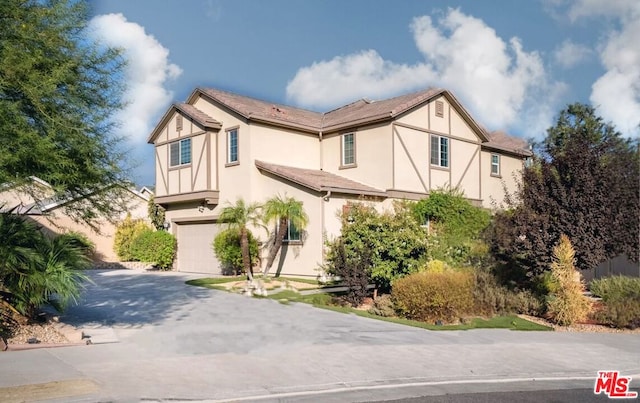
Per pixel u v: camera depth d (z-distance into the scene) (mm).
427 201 21766
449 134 25141
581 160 14070
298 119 24688
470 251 17672
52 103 9812
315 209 20406
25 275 10484
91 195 11070
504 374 9297
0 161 8828
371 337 11633
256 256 21594
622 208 14031
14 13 9336
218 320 12914
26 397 6793
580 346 11680
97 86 10859
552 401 7758
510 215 15516
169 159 25625
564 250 14031
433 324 13773
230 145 23234
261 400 7320
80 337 10406
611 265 20172
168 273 24562
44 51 9953
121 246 29359
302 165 24203
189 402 7059
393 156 22328
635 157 14484
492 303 15086
